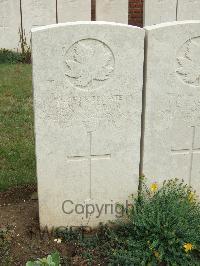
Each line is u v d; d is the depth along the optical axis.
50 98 1.17
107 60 1.17
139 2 3.67
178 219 1.21
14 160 1.73
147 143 1.27
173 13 3.47
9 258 1.18
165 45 1.19
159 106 1.24
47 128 1.20
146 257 1.17
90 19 3.49
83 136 1.23
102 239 1.28
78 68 1.16
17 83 2.69
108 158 1.26
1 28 3.40
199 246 1.21
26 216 1.37
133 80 1.20
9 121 2.10
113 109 1.22
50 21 3.44
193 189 1.37
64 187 1.27
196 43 1.21
